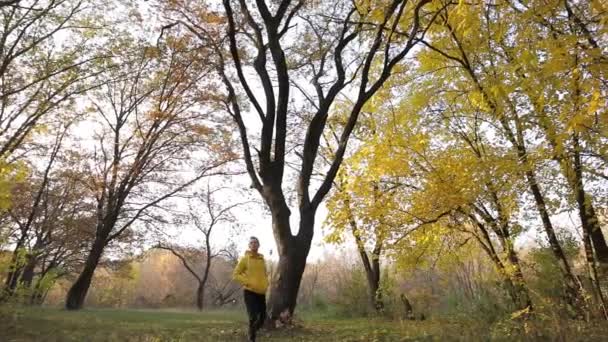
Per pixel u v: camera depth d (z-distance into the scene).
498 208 11.97
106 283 52.19
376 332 10.33
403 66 15.76
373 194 14.30
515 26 8.77
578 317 10.28
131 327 11.50
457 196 12.14
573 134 9.38
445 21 11.37
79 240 35.06
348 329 11.41
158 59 22.95
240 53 19.42
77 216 34.22
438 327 10.68
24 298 12.16
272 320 11.03
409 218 13.31
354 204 14.65
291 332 10.58
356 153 14.86
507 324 9.70
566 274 11.48
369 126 19.36
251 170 13.05
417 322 13.48
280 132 12.44
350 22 13.83
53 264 36.00
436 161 12.95
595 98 6.75
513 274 11.58
